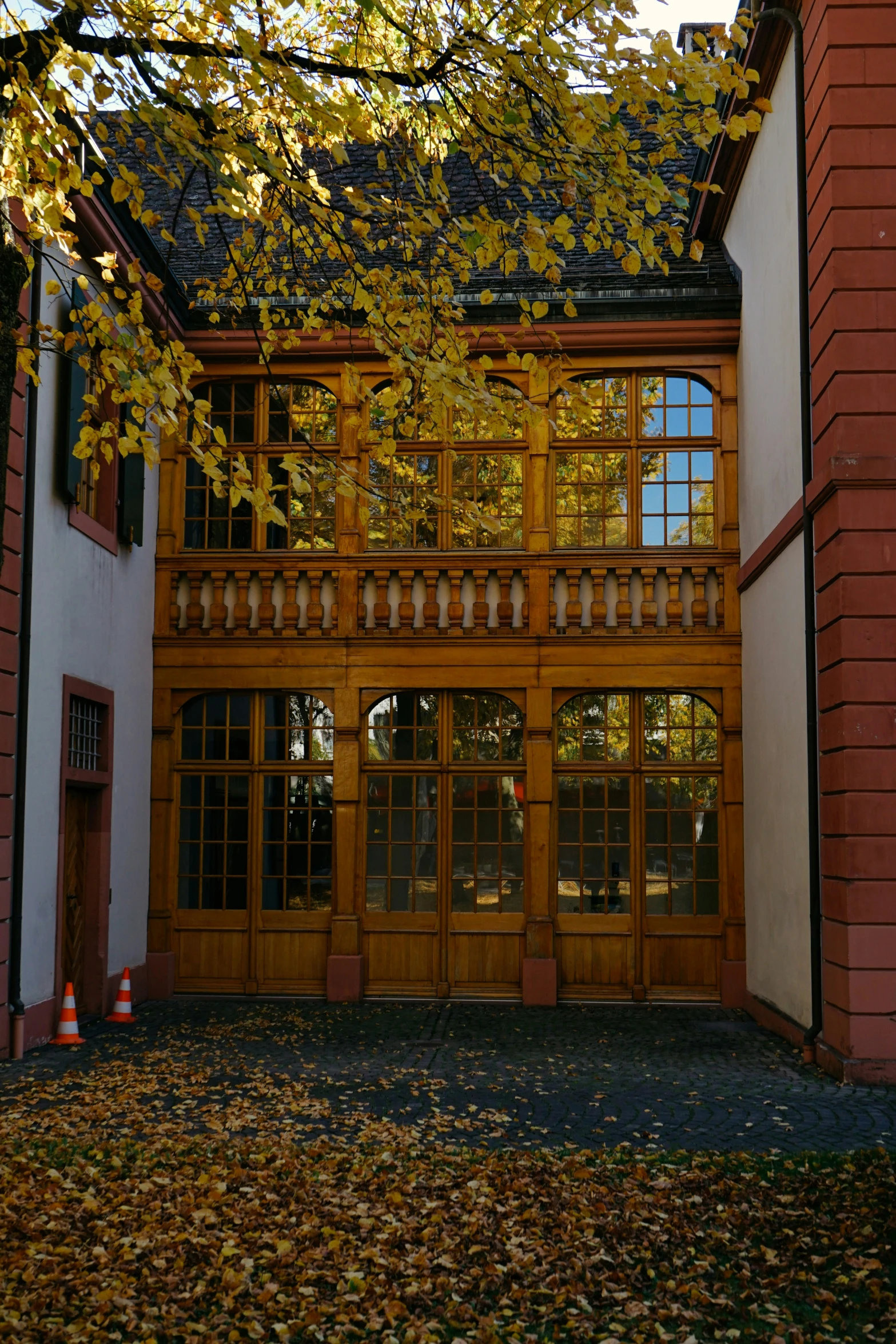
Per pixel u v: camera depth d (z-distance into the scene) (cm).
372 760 1398
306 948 1384
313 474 704
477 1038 1143
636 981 1356
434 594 1394
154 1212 583
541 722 1377
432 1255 537
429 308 737
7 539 985
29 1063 988
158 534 1420
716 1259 540
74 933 1193
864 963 957
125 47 627
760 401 1265
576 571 1388
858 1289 505
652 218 1492
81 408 1130
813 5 1045
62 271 1096
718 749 1374
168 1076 940
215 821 1405
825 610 1021
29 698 1028
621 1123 809
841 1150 739
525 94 668
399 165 724
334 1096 884
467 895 1380
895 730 970
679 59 640
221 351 1409
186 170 1502
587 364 1404
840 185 1002
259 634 1405
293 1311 479
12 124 599
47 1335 449
